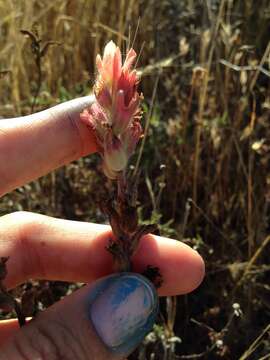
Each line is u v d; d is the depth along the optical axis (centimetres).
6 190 9
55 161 9
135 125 7
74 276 10
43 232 10
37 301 11
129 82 7
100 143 7
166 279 9
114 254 8
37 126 9
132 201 7
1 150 9
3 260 7
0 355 7
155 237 9
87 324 8
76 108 9
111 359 8
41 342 7
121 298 8
